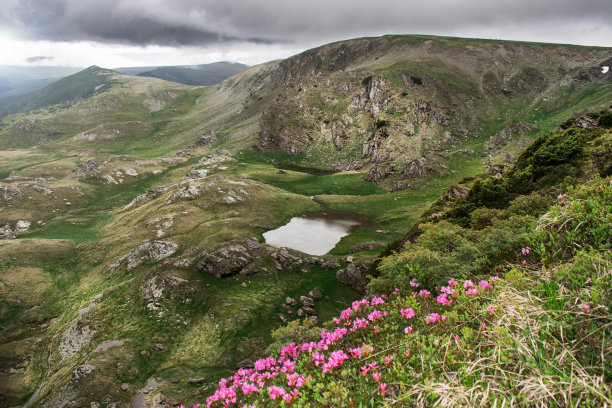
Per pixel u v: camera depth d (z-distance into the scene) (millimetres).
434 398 4164
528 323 4508
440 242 13438
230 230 95688
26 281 81062
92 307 62000
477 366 4430
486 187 39594
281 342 9266
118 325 55344
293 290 64625
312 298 61375
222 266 67750
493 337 4758
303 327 9719
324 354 7113
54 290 79688
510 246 9570
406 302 7691
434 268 9891
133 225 111312
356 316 8555
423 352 5395
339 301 59781
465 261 10234
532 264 8211
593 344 3924
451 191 65625
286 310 58375
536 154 38250
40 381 48875
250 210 115750
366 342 6914
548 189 28641
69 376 44469
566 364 3801
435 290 9461
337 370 6082
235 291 62938
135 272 79000
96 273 83812
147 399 39938
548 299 4957
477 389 3961
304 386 5855
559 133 39781
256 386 6668
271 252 76000
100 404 39625
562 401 3336
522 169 40156
